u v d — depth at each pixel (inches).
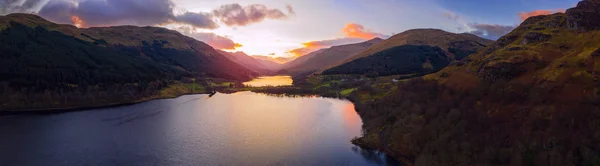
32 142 4633.4
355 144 4608.8
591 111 3420.3
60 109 7613.2
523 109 4033.0
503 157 3198.8
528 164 3019.2
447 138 3769.7
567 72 4507.9
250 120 6353.3
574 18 6850.4
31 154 4087.1
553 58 5570.9
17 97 7696.9
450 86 6067.9
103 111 7485.2
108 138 4877.0
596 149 2881.4
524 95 4357.8
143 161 3873.0
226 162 3870.6
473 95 5022.1
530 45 6648.6
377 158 4040.4
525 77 5088.6
